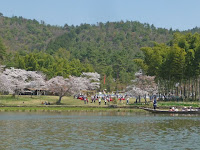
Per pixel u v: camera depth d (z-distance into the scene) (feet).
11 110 274.36
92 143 123.44
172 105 305.12
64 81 363.56
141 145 120.47
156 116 237.86
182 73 373.20
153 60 380.58
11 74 407.44
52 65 583.58
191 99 388.78
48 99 387.96
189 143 125.08
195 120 209.15
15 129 159.74
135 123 189.26
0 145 117.91
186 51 375.25
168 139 133.49
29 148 113.09
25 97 394.73
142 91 358.84
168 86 395.34
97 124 183.01
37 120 200.95
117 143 123.95
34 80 451.53
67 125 177.37
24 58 560.20
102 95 454.81
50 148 113.50
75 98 419.13
